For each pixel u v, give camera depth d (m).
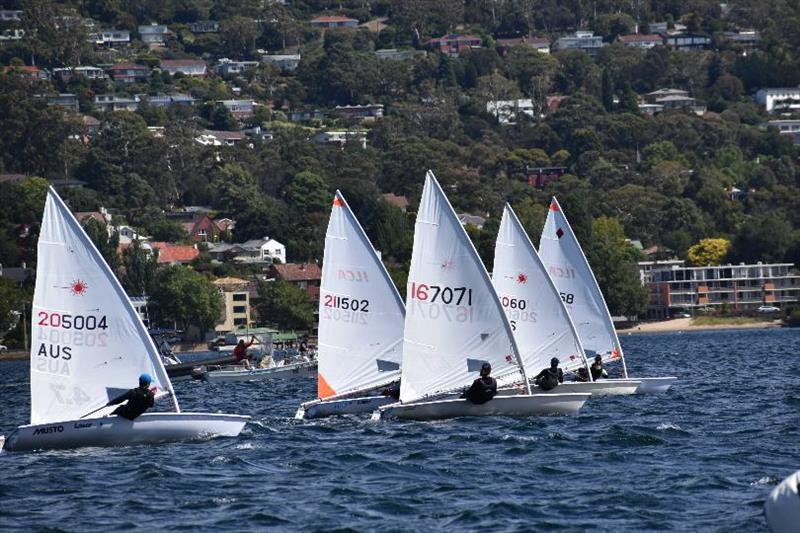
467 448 140.25
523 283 188.25
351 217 171.75
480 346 161.38
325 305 172.38
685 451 137.25
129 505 112.50
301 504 112.31
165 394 142.12
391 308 172.25
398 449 140.50
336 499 114.12
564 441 144.12
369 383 172.75
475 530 102.50
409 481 122.25
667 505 109.25
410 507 110.81
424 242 160.25
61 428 138.12
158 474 125.06
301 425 162.50
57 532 103.62
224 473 126.50
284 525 104.94
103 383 139.62
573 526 103.25
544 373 177.62
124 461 133.00
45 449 138.38
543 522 104.50
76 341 138.75
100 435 139.38
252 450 140.25
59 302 138.12
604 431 151.75
